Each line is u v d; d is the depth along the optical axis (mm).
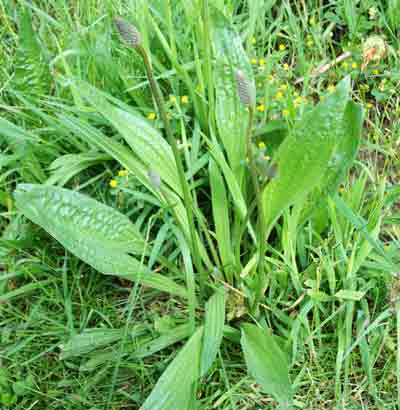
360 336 357
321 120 333
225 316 393
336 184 373
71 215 350
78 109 437
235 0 534
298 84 523
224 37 401
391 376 371
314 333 378
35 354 390
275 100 464
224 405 365
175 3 512
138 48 274
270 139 437
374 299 400
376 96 502
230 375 377
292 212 370
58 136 459
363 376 374
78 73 469
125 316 406
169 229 417
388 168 444
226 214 387
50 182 418
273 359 334
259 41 537
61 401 369
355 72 511
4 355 385
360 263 380
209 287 403
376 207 391
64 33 501
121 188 408
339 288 395
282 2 534
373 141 489
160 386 320
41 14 482
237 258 386
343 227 403
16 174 461
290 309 399
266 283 383
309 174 343
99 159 441
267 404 366
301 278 398
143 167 388
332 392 368
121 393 373
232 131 398
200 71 424
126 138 373
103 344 377
